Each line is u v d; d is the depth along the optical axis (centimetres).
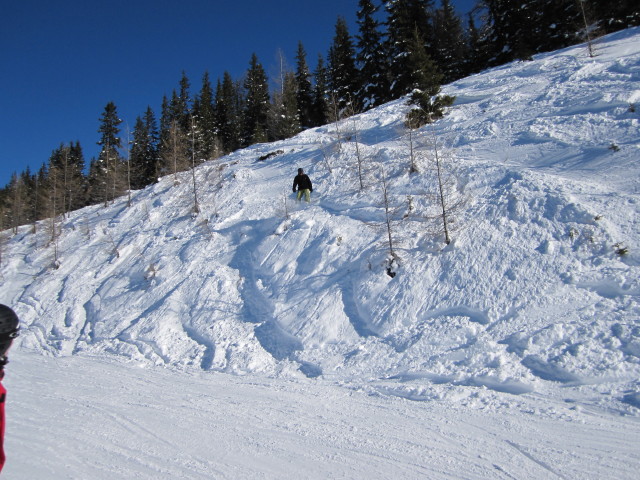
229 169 2339
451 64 3544
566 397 523
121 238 1998
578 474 358
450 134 1539
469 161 1236
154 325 1139
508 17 3066
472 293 802
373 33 3359
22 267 2258
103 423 481
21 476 329
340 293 972
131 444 418
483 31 3453
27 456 373
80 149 5028
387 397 588
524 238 861
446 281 859
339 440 440
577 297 694
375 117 2264
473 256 880
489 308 754
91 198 3912
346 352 800
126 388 672
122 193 3203
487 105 1745
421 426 475
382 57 3359
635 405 475
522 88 1811
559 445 410
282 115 3709
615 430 433
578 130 1173
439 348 709
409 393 589
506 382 575
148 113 4731
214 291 1211
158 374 805
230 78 5394
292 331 923
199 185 2139
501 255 848
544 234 847
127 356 1026
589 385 534
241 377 768
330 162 1700
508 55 3125
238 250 1394
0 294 1980
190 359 946
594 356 569
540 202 920
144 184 4388
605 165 982
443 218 970
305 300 1000
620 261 725
